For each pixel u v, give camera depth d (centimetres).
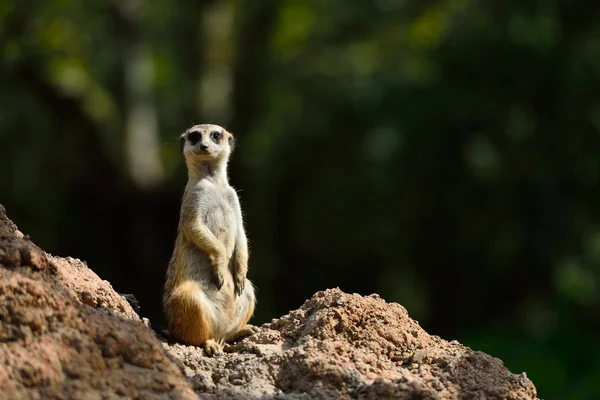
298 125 1938
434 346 536
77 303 446
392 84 1806
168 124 2088
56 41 1869
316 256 2042
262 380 490
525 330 1873
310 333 526
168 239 1812
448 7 1909
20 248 450
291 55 2041
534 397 500
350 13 2016
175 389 428
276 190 2020
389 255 1972
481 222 1850
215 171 653
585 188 1809
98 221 1841
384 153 1742
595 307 1961
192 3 1969
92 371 412
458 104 1744
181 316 572
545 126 1775
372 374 494
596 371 1459
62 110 1784
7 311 411
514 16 1719
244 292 631
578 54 1739
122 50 1872
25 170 2005
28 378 388
